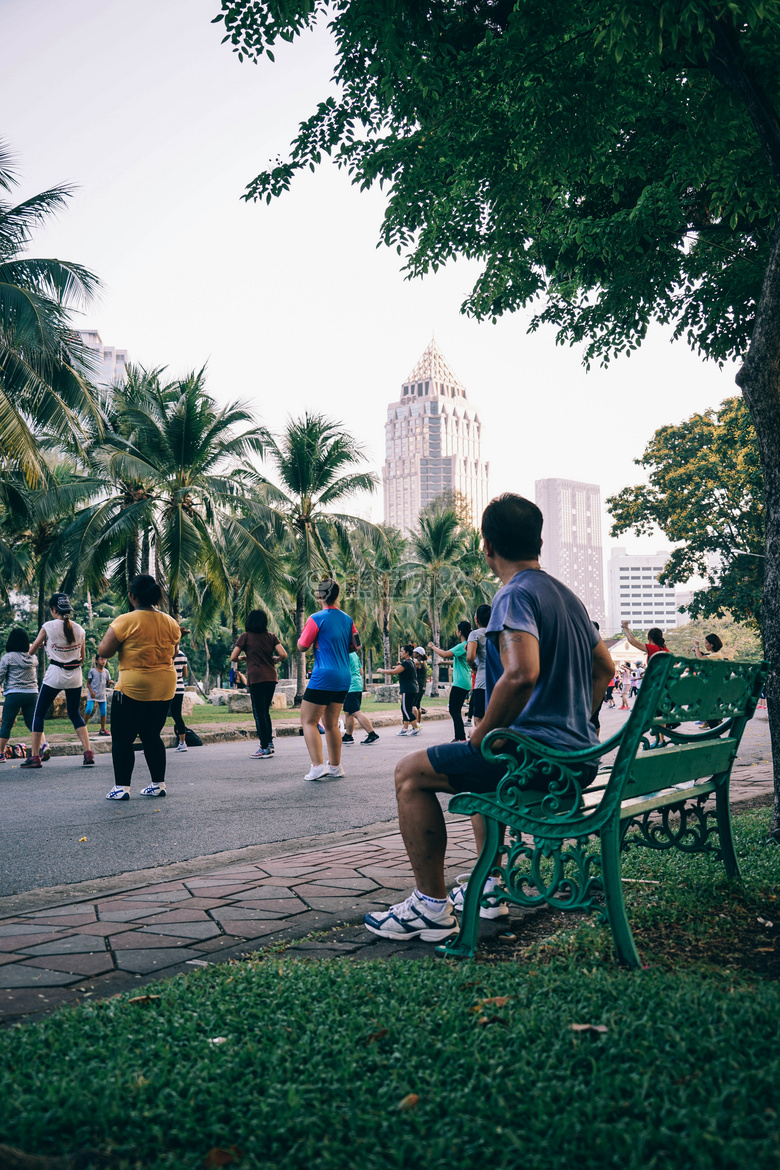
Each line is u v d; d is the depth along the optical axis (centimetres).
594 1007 217
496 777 298
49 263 1788
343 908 367
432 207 748
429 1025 212
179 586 2384
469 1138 160
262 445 2573
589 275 870
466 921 297
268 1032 212
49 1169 152
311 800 760
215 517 2516
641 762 279
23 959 304
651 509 4172
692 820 545
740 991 228
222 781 900
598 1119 161
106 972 289
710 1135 149
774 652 483
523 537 321
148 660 761
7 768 1055
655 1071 179
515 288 915
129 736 766
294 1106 172
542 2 526
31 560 3097
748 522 3850
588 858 274
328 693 894
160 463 2447
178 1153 161
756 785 783
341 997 237
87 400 1864
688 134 640
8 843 577
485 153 665
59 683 1057
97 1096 179
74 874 486
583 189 823
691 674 294
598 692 329
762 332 484
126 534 2364
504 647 291
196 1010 232
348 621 915
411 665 1631
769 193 666
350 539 3253
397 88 613
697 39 480
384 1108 173
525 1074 181
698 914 331
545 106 597
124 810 710
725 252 855
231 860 520
